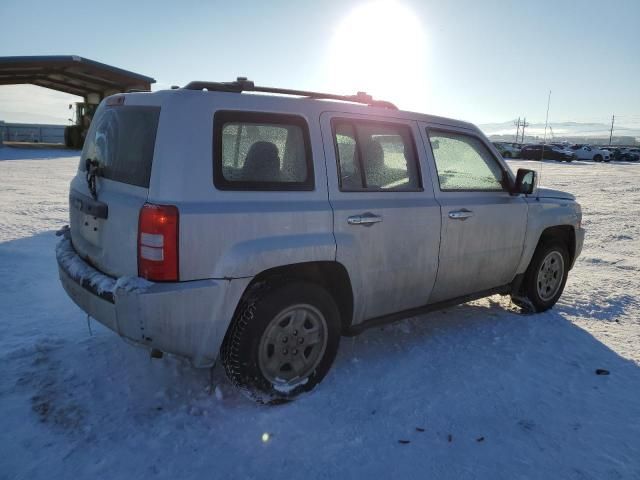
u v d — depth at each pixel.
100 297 2.96
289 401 3.29
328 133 3.43
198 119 2.92
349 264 3.43
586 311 5.27
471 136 4.43
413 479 2.63
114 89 37.28
